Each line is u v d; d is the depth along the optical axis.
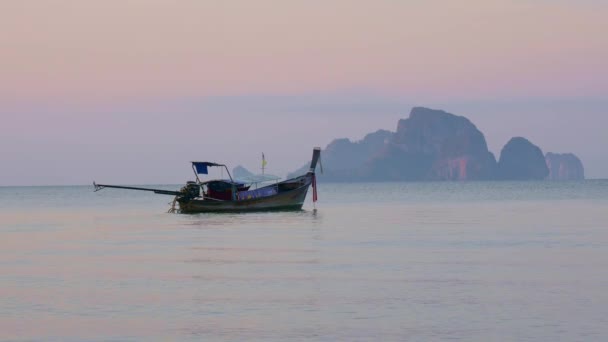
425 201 129.38
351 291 29.19
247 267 36.34
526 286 29.83
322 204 119.25
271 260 38.91
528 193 176.00
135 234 57.72
